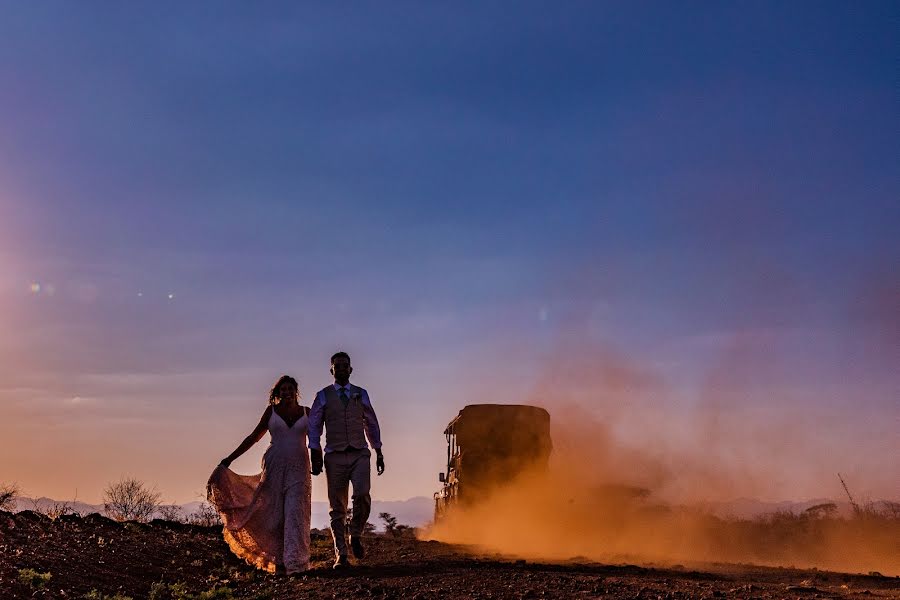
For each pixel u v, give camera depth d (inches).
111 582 382.3
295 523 452.1
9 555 389.1
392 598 340.2
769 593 342.6
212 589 391.2
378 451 471.5
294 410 467.2
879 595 343.3
